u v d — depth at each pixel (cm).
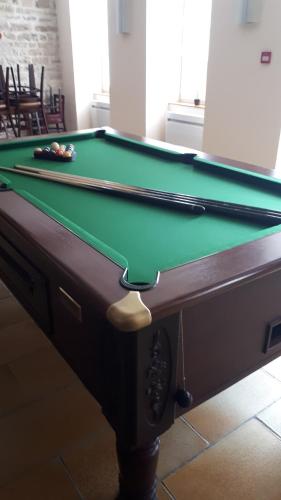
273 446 139
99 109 617
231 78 354
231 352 102
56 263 92
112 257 93
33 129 575
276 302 106
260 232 109
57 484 126
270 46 316
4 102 503
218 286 82
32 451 137
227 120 371
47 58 615
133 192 150
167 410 93
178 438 142
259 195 153
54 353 183
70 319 102
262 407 155
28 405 155
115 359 85
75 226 112
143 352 80
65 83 633
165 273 86
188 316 87
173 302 76
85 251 97
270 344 111
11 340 191
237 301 95
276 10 304
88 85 621
